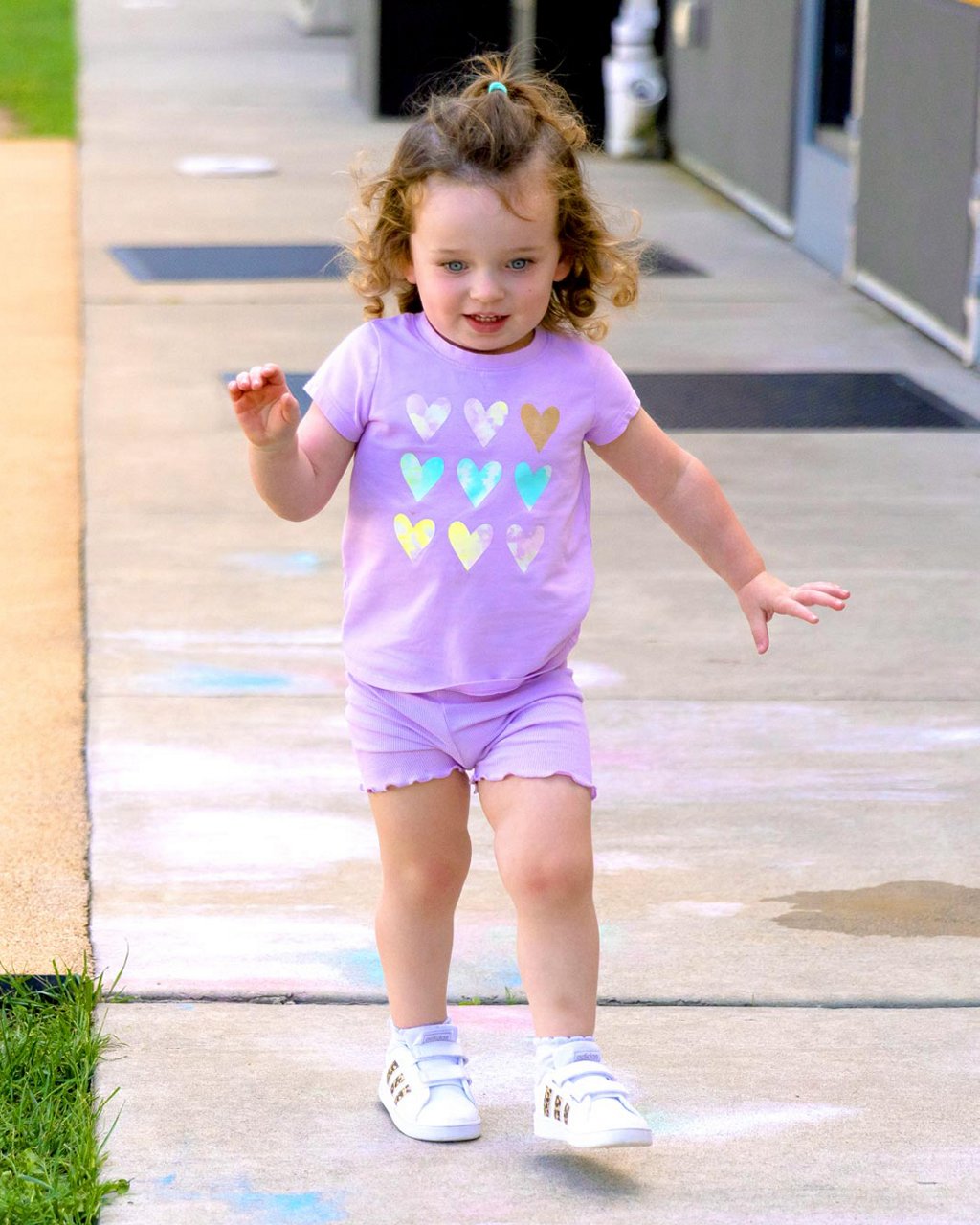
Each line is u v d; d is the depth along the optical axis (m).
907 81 14.08
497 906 6.05
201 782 6.94
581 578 4.75
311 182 19.56
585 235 4.67
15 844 6.43
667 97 21.59
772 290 15.50
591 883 4.67
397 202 4.59
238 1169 4.66
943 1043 5.31
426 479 4.61
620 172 20.78
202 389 12.29
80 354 13.02
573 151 4.58
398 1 23.28
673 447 4.93
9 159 20.52
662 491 4.92
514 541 4.60
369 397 4.64
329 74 28.06
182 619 8.55
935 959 5.78
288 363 12.77
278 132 22.69
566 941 4.58
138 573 9.13
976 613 8.77
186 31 32.94
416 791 4.69
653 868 6.33
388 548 4.64
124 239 16.66
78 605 8.70
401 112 23.73
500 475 4.60
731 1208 4.52
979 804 6.86
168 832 6.54
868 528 9.91
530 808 4.57
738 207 19.06
